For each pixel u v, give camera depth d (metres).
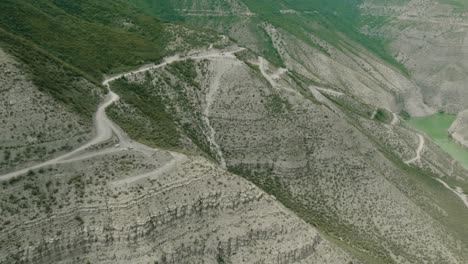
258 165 111.81
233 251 75.50
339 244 89.06
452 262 106.50
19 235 64.00
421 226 113.31
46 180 69.94
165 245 70.44
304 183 111.88
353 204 111.44
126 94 106.88
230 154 112.12
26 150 72.06
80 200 69.31
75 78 94.31
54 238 65.31
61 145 75.31
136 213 70.00
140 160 77.44
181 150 90.75
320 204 108.88
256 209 78.88
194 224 73.94
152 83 117.00
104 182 72.19
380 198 115.19
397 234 108.75
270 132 115.94
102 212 69.12
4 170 69.12
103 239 67.56
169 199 73.19
